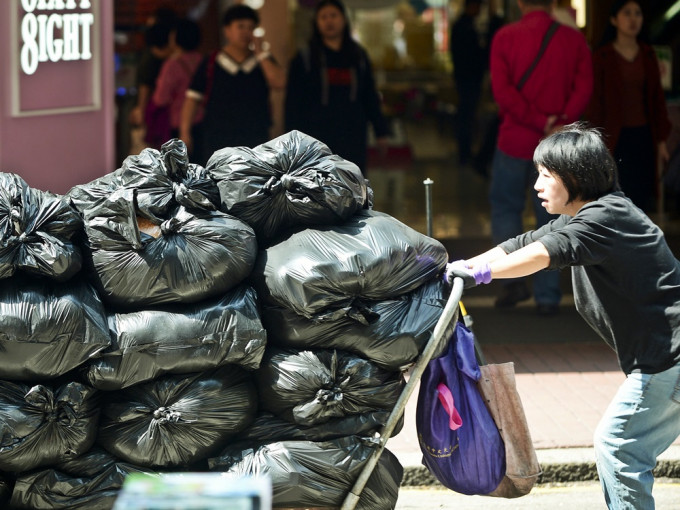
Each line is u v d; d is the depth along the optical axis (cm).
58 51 2350
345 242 1339
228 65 3061
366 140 3128
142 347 1266
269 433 1334
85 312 1259
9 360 1232
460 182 5181
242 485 715
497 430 1417
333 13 3014
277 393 1320
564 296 3005
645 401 1305
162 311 1296
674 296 1297
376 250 1326
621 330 1321
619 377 2281
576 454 1855
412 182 5197
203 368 1288
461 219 4097
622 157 3347
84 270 1317
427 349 1309
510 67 2700
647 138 3347
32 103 2309
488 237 3709
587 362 2391
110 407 1292
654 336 1296
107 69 2448
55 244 1265
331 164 1395
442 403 1376
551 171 1361
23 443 1243
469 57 5578
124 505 688
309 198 1361
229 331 1285
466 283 1334
